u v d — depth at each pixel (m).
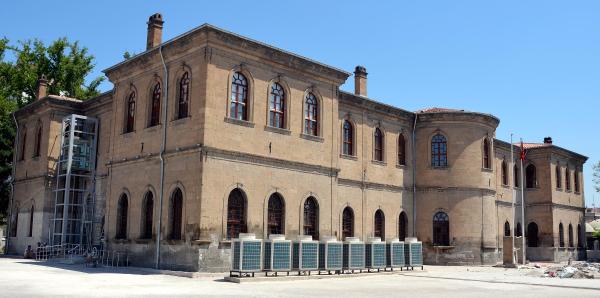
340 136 37.41
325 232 32.19
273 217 29.88
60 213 38.47
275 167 30.03
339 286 22.16
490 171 42.25
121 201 32.09
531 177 54.94
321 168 32.50
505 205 50.97
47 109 40.12
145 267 28.98
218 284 21.86
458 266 39.25
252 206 28.62
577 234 58.12
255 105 29.50
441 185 41.22
